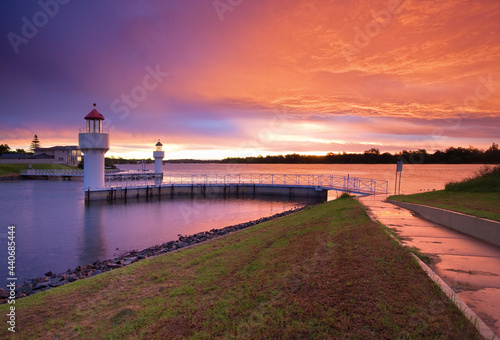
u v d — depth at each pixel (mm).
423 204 13742
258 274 7184
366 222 10352
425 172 110375
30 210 31984
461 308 4078
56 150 107562
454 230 9695
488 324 3820
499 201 12805
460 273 5668
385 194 27859
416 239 8398
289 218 17031
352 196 24062
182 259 10820
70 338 5910
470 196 15375
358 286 5160
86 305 7465
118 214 31500
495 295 4703
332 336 4086
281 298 5441
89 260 15758
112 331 5875
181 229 24047
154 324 5797
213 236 19750
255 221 24641
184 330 5332
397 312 4262
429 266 6047
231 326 5055
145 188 46812
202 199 47031
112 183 56125
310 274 6125
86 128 41125
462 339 3510
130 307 6859
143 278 9055
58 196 43406
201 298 6594
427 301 4383
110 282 8922
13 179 76688
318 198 48625
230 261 9266
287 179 72875
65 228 23891
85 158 41062
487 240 8141
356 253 6820
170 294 7297
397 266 5707
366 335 3959
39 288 11406
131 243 19375
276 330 4512
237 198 48750
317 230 10758
